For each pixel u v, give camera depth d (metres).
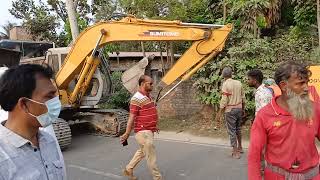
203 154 8.06
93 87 10.57
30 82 1.98
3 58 4.49
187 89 11.88
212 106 10.97
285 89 3.00
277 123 3.00
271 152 3.10
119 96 13.10
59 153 2.26
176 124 11.22
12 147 1.97
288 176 3.04
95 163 7.77
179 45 14.18
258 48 10.40
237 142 7.75
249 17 11.57
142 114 5.76
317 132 3.10
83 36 9.73
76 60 9.79
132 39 9.24
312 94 3.41
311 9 12.41
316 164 3.10
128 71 9.84
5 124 2.05
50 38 24.62
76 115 11.02
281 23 13.99
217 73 10.66
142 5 13.27
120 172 7.05
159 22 9.07
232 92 7.48
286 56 10.49
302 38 11.79
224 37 8.79
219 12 13.38
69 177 6.88
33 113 2.01
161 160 7.73
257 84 6.14
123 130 10.43
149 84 5.84
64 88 10.12
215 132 10.01
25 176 1.96
